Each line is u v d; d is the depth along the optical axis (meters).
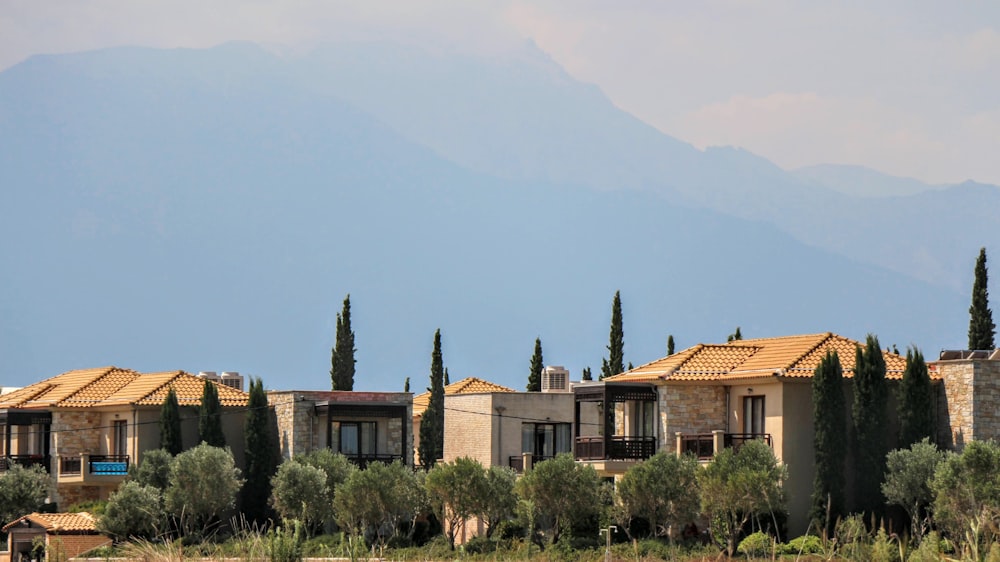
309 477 176.25
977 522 73.81
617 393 162.62
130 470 189.38
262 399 192.75
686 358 164.38
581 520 152.62
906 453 141.50
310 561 98.50
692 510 145.75
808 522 146.62
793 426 149.00
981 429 145.75
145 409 199.88
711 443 153.75
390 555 147.75
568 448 193.00
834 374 145.62
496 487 162.00
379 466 167.88
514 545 153.50
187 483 178.50
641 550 140.00
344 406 191.12
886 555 79.25
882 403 146.00
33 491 194.25
